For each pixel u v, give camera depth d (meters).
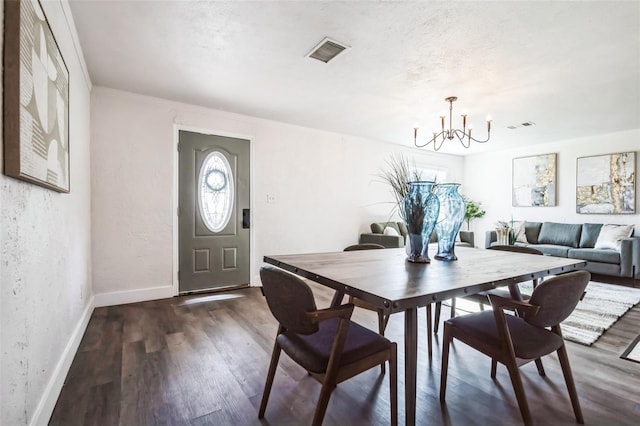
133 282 3.28
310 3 1.86
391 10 1.92
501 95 3.29
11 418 1.04
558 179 5.49
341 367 1.23
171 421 1.45
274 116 4.04
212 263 3.77
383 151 5.51
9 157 1.00
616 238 4.46
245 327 2.60
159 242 3.42
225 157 3.86
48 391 1.44
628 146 4.73
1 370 0.97
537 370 1.92
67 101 1.86
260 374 1.87
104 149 3.11
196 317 2.84
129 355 2.08
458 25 2.06
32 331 1.25
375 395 1.67
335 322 1.58
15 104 1.02
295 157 4.46
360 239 5.16
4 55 1.00
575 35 2.16
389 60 2.54
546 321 1.35
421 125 4.43
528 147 5.88
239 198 3.97
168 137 3.47
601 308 3.09
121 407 1.54
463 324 1.58
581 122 4.29
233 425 1.43
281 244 4.34
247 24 2.07
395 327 2.61
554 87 3.07
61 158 1.68
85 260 2.67
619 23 2.02
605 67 2.64
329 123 4.36
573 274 1.36
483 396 1.66
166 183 3.46
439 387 1.75
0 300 0.96
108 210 3.14
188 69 2.73
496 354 1.41
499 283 1.42
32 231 1.27
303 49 2.38
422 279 1.40
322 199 4.74
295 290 1.19
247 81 2.97
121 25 2.09
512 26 2.06
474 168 6.73
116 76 2.87
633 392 1.69
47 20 1.42
